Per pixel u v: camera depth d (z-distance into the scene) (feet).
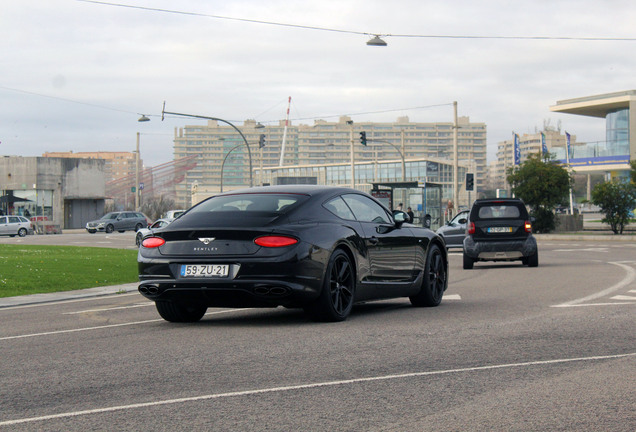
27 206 248.11
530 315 30.89
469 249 66.95
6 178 251.19
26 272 59.98
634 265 65.77
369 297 31.35
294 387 17.63
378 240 31.94
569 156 210.79
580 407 15.61
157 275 28.17
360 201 32.71
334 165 410.93
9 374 19.89
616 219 144.56
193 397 16.78
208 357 21.77
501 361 20.62
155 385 18.15
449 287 47.52
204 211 29.58
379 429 14.06
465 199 422.41
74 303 42.63
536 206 154.10
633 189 143.74
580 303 35.47
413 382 18.04
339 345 23.48
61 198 252.83
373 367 19.93
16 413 15.64
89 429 14.32
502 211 67.15
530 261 67.05
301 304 28.02
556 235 139.85
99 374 19.62
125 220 222.07
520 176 152.56
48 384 18.49
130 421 14.84
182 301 28.30
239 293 27.09
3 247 115.14
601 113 215.10
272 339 24.90
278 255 27.02
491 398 16.42
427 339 24.53
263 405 15.97
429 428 14.10
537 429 14.02
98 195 262.88
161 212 315.99
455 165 153.48
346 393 16.98
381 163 391.24
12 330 29.48
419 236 35.12
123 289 51.57
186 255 27.81
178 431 14.08
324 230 28.78
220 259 27.27
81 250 104.94
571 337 24.80
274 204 29.27
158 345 24.25
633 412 15.20
